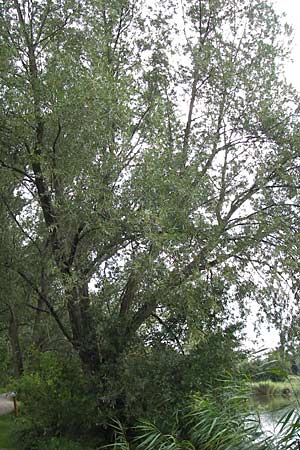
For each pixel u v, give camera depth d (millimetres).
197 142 16406
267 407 7977
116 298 16516
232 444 7312
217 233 14023
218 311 14586
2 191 17156
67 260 14664
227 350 14641
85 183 13398
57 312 18484
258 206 16109
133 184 13711
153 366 14766
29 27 14672
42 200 14938
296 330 14938
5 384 24359
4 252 17781
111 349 15484
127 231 13570
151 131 14617
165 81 17188
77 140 13633
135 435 14148
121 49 16734
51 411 16078
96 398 15266
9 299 19953
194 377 14180
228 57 17078
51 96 13203
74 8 14961
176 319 15531
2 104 13406
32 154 13852
